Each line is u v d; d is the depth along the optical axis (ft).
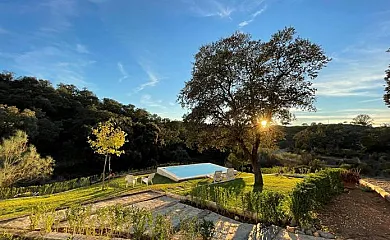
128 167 97.14
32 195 48.96
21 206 28.94
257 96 39.06
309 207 22.98
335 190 35.65
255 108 38.81
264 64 40.42
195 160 111.14
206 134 42.29
